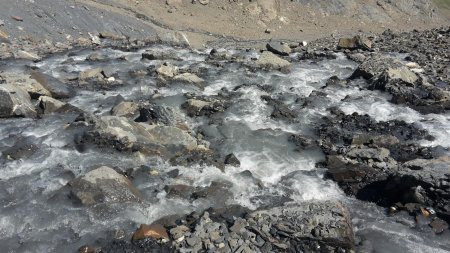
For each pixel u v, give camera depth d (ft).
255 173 40.14
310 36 124.57
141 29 102.27
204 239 29.50
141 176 37.86
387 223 32.89
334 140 47.42
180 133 44.68
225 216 32.63
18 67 65.72
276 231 29.96
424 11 167.32
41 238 30.40
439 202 33.27
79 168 38.73
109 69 66.18
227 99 57.93
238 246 28.78
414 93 59.93
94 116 47.42
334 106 56.70
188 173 38.83
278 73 70.85
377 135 47.80
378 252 29.78
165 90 61.00
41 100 51.31
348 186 37.93
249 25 122.72
